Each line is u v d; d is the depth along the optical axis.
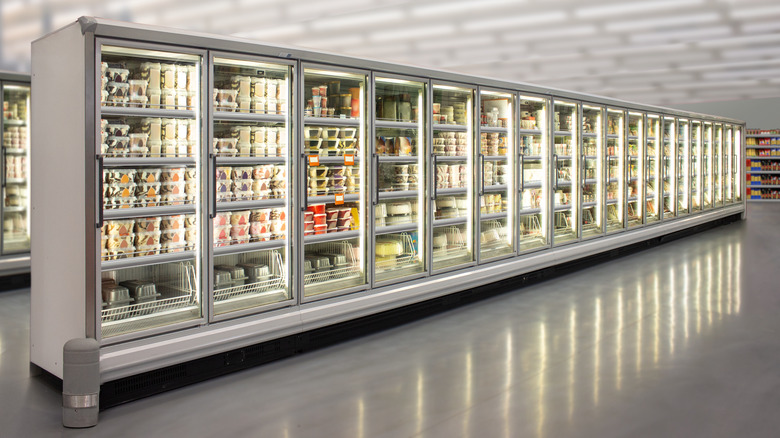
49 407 3.68
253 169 4.78
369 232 5.29
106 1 7.08
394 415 3.48
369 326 5.34
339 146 5.34
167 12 7.82
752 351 4.54
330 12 7.95
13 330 5.39
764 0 7.79
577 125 8.18
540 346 4.77
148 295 4.35
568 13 8.48
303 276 4.77
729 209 13.49
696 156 12.53
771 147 19.91
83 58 3.53
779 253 9.23
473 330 5.31
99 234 3.61
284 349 4.66
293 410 3.59
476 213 6.43
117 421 3.47
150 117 4.18
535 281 7.45
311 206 5.11
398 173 5.97
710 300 6.22
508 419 3.39
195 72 4.27
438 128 5.99
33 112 4.12
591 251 8.30
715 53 11.54
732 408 3.50
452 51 11.36
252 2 7.40
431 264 5.90
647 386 3.86
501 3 7.96
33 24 7.93
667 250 9.83
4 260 7.05
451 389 3.88
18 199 7.67
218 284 4.69
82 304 3.63
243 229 4.74
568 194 8.38
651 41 10.41
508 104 7.09
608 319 5.55
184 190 4.39
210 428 3.35
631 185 10.16
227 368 4.30
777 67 13.27
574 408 3.53
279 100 4.78
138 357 3.76
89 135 3.55
